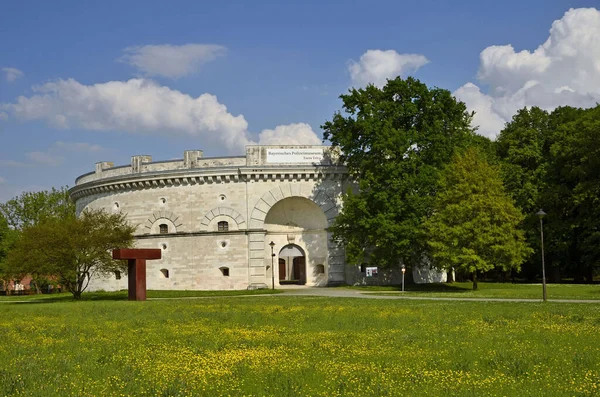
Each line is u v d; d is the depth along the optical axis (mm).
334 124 70625
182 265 74938
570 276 88312
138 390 14000
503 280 85625
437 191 64188
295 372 15773
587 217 67062
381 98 69125
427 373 15188
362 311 33688
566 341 20391
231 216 74000
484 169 60625
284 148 74688
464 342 20531
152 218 76812
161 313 35844
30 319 33719
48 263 59188
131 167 78688
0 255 95188
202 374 15594
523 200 71625
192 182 75250
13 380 14992
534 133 75688
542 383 14141
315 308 36719
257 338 22609
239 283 73125
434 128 66125
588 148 64750
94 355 19078
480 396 12867
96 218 63875
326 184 74750
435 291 61562
